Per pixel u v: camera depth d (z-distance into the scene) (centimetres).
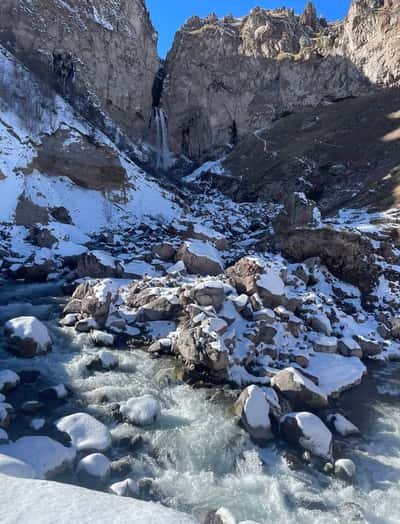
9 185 2584
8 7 4138
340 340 1233
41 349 1019
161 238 2428
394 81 5122
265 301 1230
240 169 5075
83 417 739
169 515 408
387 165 3891
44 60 4259
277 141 5259
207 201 4197
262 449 751
